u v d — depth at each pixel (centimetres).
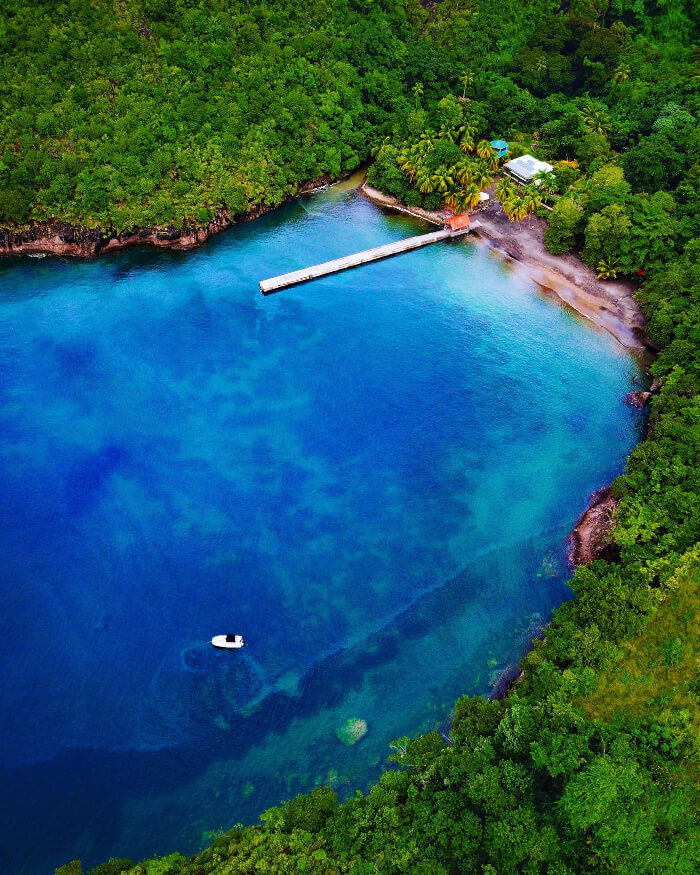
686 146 13962
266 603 8688
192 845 6800
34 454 10406
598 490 9900
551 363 11862
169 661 8150
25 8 14450
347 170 16038
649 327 11488
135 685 7944
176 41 15012
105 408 11044
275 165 14975
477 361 11919
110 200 13650
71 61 14475
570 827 5981
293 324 12600
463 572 8969
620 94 16362
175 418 10912
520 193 14325
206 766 7312
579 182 14200
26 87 13938
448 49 17100
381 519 9594
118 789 7150
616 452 10431
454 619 8500
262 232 14650
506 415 11025
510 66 17075
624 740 6538
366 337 12369
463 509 9712
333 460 10362
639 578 8056
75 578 8988
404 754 6869
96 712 7725
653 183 13675
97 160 13700
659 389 10994
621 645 7612
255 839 6159
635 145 15100
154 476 10131
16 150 13688
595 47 16550
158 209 13638
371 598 8731
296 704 7769
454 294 13238
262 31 15950
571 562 9019
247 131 14862
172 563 9112
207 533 9444
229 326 12506
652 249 12319
